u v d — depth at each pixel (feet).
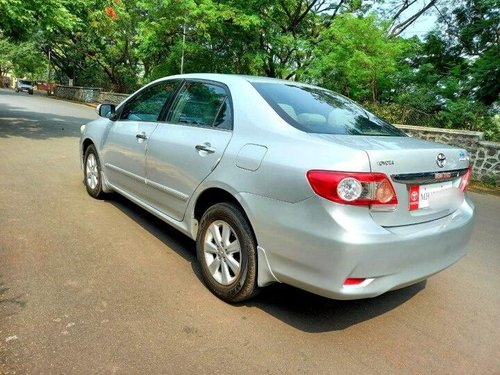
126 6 86.58
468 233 10.07
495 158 31.78
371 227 7.93
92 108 90.53
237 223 9.55
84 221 14.66
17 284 9.97
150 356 7.82
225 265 10.01
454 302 11.25
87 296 9.71
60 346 7.84
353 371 7.97
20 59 139.44
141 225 14.79
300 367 7.94
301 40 61.21
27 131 37.14
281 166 8.63
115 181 15.69
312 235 8.00
